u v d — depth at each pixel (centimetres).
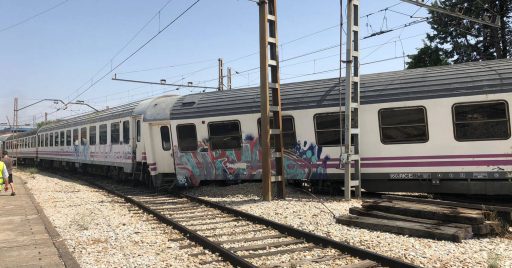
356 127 1296
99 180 2311
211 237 855
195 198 1370
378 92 1288
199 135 1568
